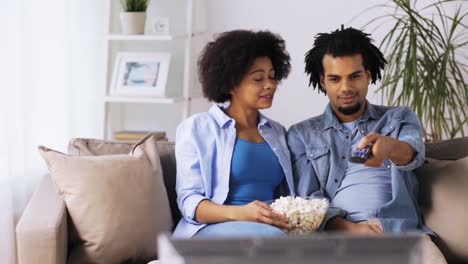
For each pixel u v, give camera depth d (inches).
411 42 120.5
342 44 89.1
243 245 31.5
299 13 144.4
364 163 78.7
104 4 141.1
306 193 88.7
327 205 79.1
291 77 146.3
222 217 80.8
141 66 141.1
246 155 87.2
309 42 144.7
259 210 77.5
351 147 90.4
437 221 84.2
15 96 111.5
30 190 117.3
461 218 82.3
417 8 138.0
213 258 31.6
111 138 153.6
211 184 86.4
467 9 135.7
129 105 155.5
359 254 31.7
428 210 86.0
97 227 82.4
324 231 84.1
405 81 121.1
